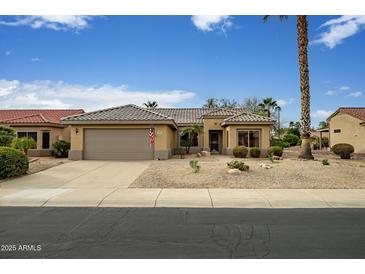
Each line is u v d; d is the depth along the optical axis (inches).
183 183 466.9
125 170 620.7
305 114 775.1
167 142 869.8
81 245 210.7
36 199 368.5
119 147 847.1
